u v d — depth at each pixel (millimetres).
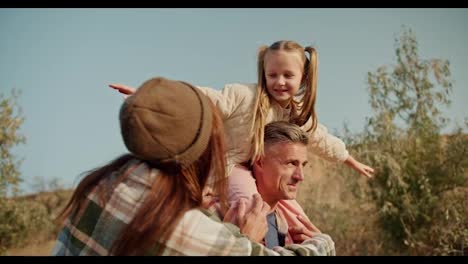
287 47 2627
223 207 1681
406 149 7809
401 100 7820
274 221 2162
